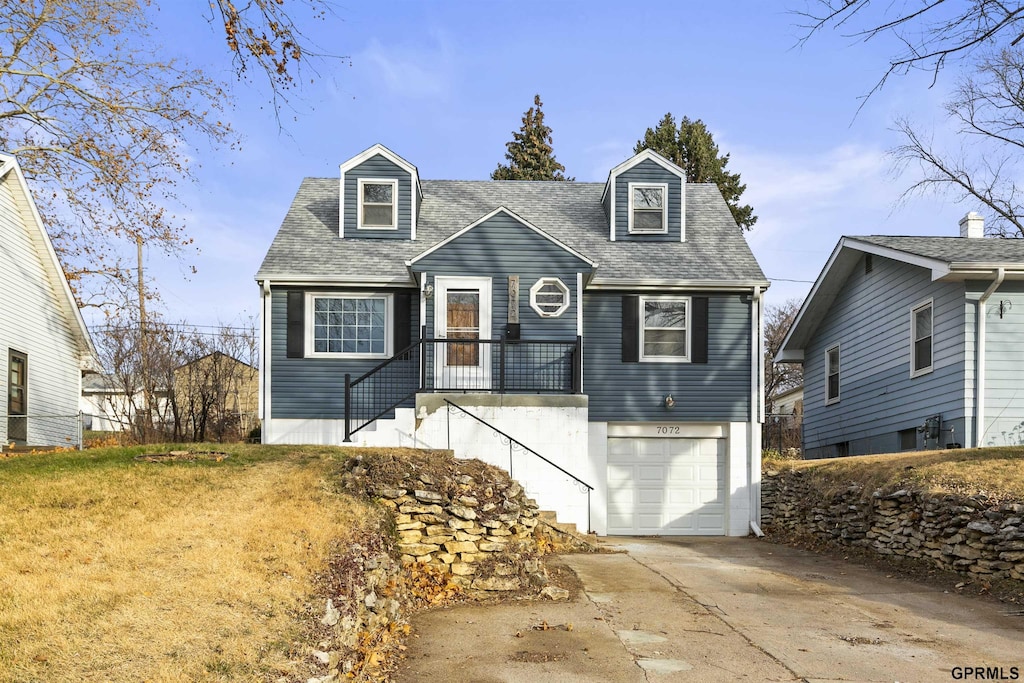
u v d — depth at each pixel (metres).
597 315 18.42
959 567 11.66
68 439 24.16
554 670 7.67
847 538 14.65
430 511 11.09
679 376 18.33
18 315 21.64
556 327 17.38
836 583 11.78
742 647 8.46
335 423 17.45
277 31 10.06
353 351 17.94
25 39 21.80
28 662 6.04
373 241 19.03
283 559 8.67
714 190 22.17
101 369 26.58
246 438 30.23
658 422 18.25
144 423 30.17
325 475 11.94
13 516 9.38
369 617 8.48
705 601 10.48
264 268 17.69
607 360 18.30
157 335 34.44
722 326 18.52
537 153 41.91
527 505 13.13
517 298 17.34
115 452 13.07
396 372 17.70
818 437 24.17
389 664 7.78
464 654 8.16
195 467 12.10
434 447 15.62
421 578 10.57
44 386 23.09
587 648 8.38
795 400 44.12
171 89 22.75
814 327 24.52
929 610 10.10
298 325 17.80
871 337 20.59
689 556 14.01
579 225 20.33
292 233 19.14
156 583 7.69
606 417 18.14
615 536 17.61
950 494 12.13
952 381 16.80
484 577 10.74
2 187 20.83
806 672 7.63
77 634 6.53
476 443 15.70
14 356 21.45
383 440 15.59
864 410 20.88
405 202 19.25
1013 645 8.55
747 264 18.91
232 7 9.74
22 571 7.73
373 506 10.94
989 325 16.47
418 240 19.20
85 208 24.98
